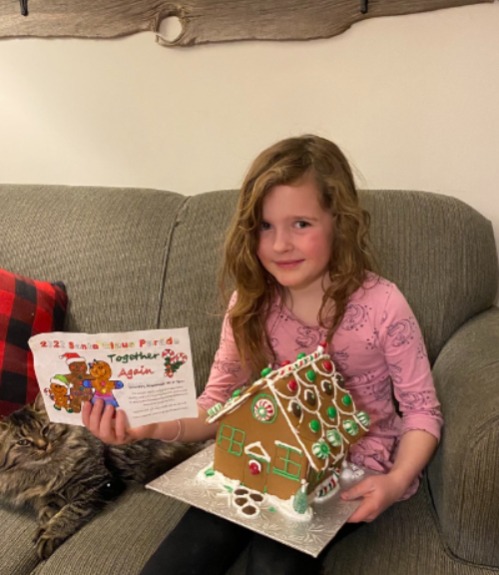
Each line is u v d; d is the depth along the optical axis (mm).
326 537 894
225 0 1537
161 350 979
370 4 1442
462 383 1052
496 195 1505
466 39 1422
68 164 1828
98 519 1107
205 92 1639
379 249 1320
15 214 1550
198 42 1588
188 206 1485
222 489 1010
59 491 1181
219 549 960
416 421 1057
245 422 990
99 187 1592
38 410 1260
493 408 911
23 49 1752
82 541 1040
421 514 1067
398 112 1511
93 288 1459
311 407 964
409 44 1458
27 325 1363
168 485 1023
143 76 1677
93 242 1478
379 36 1471
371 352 1110
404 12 1430
